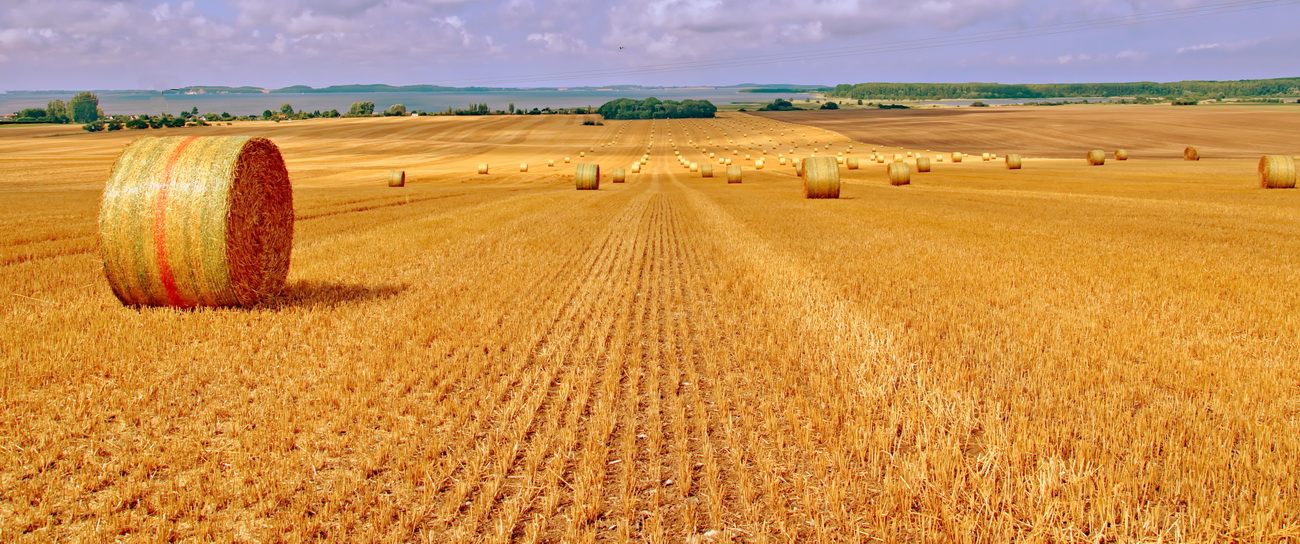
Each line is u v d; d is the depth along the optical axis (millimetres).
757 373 6793
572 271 12891
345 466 4855
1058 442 4957
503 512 4309
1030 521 4094
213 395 6160
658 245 16484
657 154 89875
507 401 6078
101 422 5547
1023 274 12023
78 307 9469
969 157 75750
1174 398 5812
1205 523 3916
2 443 5148
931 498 4301
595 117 150250
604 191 41125
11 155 75250
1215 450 4770
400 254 14977
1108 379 6262
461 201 32375
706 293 10852
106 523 4184
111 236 9062
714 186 45250
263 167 10047
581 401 5961
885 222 20938
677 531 4121
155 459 4887
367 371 6691
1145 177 43219
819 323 8609
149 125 128750
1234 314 8859
